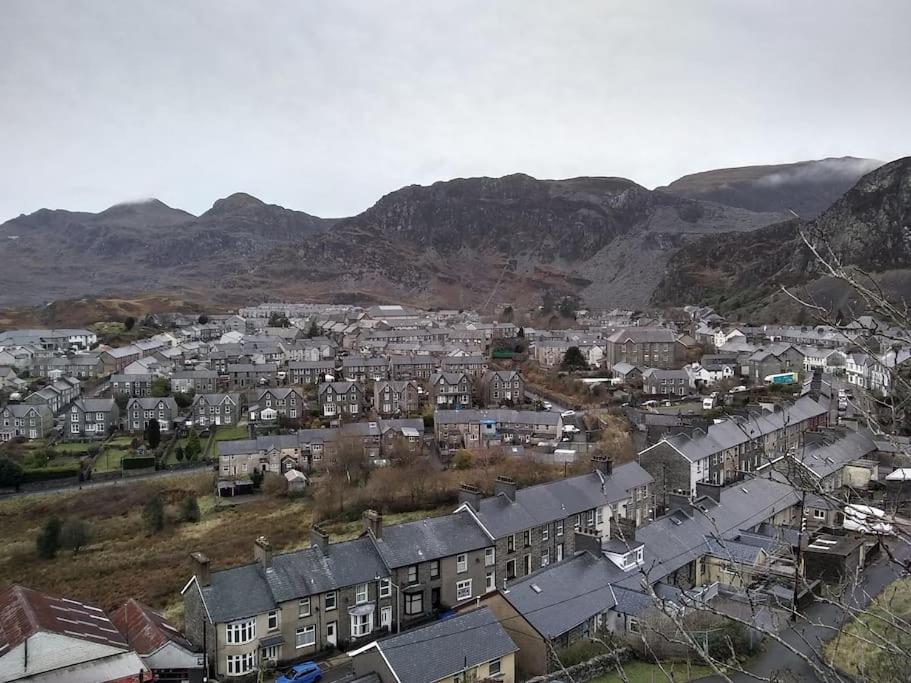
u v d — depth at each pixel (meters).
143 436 116.69
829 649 35.56
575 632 41.75
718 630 37.44
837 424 88.31
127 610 49.62
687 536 53.53
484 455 90.31
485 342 178.62
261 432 114.06
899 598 41.66
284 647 45.91
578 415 106.88
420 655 35.44
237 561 67.44
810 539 50.28
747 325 184.00
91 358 155.62
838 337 139.12
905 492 59.94
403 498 79.06
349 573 48.72
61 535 73.44
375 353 167.00
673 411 106.62
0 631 40.69
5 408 117.06
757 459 76.88
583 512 59.91
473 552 53.06
